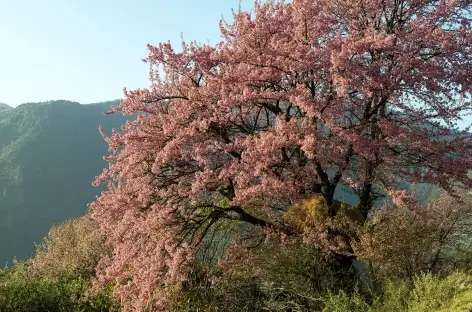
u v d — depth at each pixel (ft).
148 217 30.35
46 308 36.42
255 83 31.22
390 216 28.60
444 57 31.27
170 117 31.81
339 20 34.65
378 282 26.68
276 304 29.07
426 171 33.99
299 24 30.17
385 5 32.17
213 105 30.58
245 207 35.17
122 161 33.14
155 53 33.19
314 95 30.42
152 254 30.50
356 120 32.81
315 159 29.32
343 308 22.52
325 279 28.45
